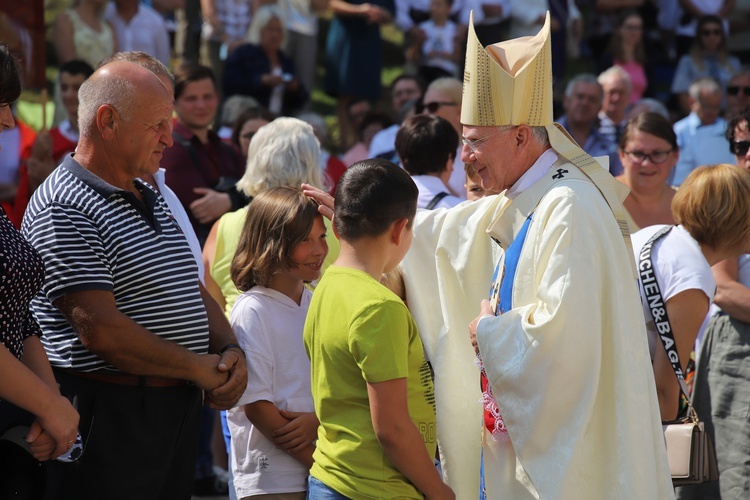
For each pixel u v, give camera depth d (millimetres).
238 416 5215
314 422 5035
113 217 4688
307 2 14375
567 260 4352
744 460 6012
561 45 15664
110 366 4703
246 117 9305
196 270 5035
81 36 11805
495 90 4578
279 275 5172
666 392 5367
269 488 5062
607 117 11539
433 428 4449
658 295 5375
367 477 4203
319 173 6176
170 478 4996
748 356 6043
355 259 4363
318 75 17828
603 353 4434
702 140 11695
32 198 4777
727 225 5496
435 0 14766
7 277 4055
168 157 7707
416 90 12672
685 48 16594
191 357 4727
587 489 4430
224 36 14320
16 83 4188
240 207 7633
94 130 4730
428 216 5430
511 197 4746
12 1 8000
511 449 4668
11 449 4277
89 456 4668
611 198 4656
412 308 5312
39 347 4492
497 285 4824
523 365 4383
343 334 4188
